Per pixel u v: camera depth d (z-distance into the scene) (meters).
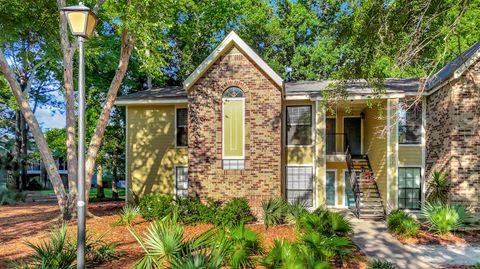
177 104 19.59
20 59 22.17
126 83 26.67
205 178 15.51
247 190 15.37
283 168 18.06
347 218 16.50
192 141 15.65
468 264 10.09
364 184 18.47
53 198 28.59
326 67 28.81
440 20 9.25
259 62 15.27
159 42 14.70
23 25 17.30
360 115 20.45
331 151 20.30
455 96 14.73
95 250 9.25
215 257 6.98
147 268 6.78
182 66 28.95
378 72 10.80
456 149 14.76
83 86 6.72
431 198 15.73
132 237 12.02
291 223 14.09
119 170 30.47
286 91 18.27
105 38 21.41
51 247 8.66
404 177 17.73
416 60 9.62
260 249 9.35
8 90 25.27
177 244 7.24
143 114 19.83
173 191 19.47
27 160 31.22
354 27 9.75
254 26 30.22
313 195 17.89
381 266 9.36
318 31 30.59
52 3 16.73
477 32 10.66
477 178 14.66
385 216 16.34
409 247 11.79
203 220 14.07
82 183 6.57
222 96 15.63
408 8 8.91
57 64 22.08
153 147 19.73
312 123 18.36
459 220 13.45
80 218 6.52
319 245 9.36
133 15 13.27
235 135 15.59
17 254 10.20
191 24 26.53
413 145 17.64
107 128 26.55
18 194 24.47
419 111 17.62
